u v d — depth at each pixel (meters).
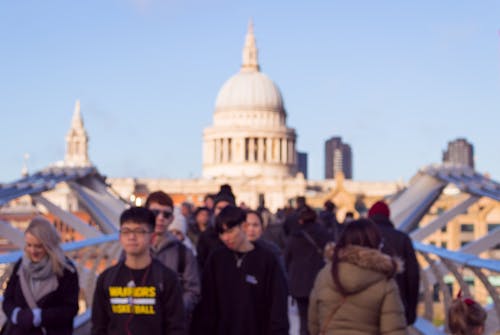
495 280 21.20
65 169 34.16
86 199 34.03
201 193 175.25
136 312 8.58
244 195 172.25
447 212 31.64
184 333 8.73
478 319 8.54
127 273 8.67
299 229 16.08
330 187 179.88
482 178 33.47
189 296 10.18
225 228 9.82
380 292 8.03
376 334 8.12
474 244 26.91
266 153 194.00
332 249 8.61
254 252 9.97
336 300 8.18
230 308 9.88
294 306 24.81
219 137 194.38
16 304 9.09
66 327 9.25
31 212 123.31
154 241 10.47
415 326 16.05
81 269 17.36
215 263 10.01
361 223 8.37
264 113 199.88
